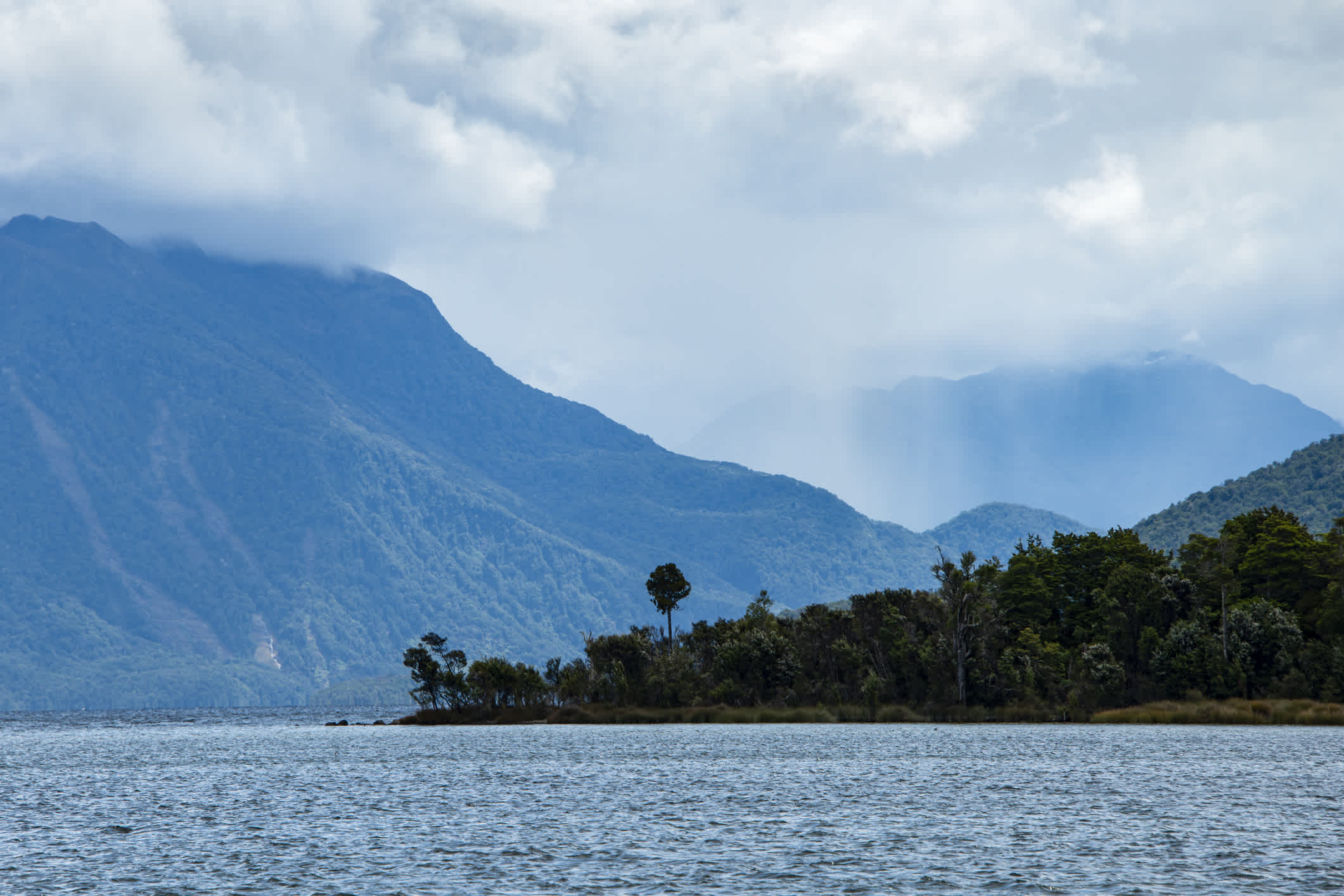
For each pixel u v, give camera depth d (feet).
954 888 296.10
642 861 329.93
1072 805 431.02
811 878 307.17
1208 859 326.65
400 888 300.81
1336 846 344.49
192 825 406.82
